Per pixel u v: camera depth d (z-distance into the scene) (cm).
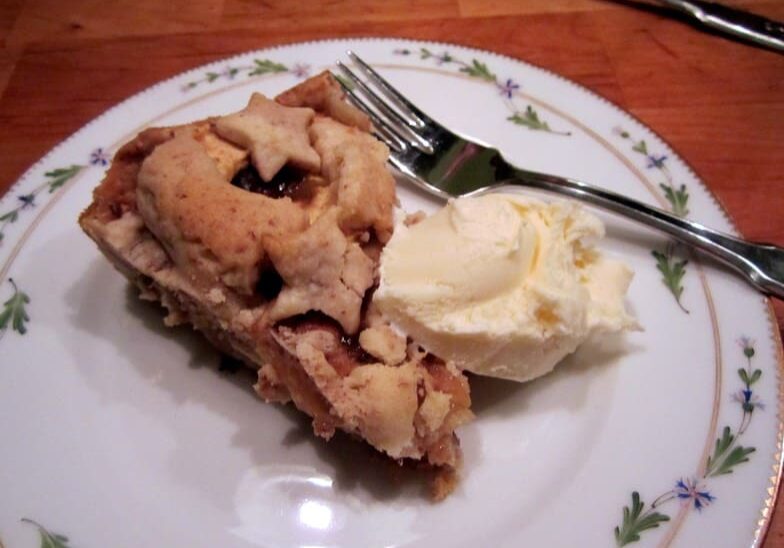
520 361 17
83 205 21
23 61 26
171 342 19
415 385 16
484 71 24
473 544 16
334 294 17
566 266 17
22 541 16
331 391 16
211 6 28
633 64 26
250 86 24
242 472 17
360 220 18
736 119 24
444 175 22
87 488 17
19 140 24
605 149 22
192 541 16
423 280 17
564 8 27
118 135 23
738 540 15
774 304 19
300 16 27
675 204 20
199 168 18
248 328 17
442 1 28
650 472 16
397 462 17
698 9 26
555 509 16
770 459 16
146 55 26
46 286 20
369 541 16
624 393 17
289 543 16
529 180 21
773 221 21
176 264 18
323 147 19
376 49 25
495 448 17
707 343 18
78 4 28
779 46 25
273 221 17
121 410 18
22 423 18
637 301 19
